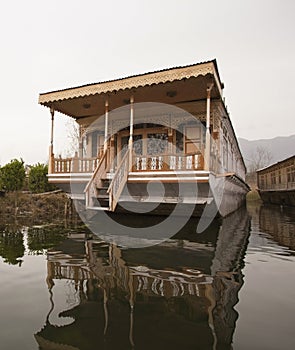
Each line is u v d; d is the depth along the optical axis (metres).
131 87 7.98
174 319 2.60
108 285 3.48
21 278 3.74
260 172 36.62
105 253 5.14
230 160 13.98
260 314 2.71
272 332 2.38
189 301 3.01
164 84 7.91
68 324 2.50
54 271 4.05
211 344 2.19
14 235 7.01
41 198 13.83
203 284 3.54
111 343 2.20
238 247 5.87
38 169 16.52
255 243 6.36
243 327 2.45
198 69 7.11
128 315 2.67
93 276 3.83
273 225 9.89
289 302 3.00
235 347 2.15
